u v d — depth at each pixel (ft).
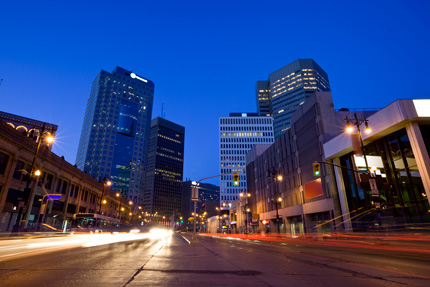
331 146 126.72
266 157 221.66
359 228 109.81
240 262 33.86
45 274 22.50
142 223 488.02
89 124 577.02
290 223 171.32
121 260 33.32
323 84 581.12
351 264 32.65
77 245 62.18
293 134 171.53
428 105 87.25
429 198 79.41
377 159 100.07
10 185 112.78
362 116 142.41
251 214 249.75
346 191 121.80
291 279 22.22
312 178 144.56
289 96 572.92
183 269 27.02
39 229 124.06
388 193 96.32
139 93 654.12
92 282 19.57
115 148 570.87
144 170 618.44
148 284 19.29
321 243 92.02
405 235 82.02
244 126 499.92
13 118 165.99
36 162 128.47
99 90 595.47
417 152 84.38
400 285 19.98
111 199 261.65
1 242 57.77
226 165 474.08
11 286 17.85
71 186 173.06
